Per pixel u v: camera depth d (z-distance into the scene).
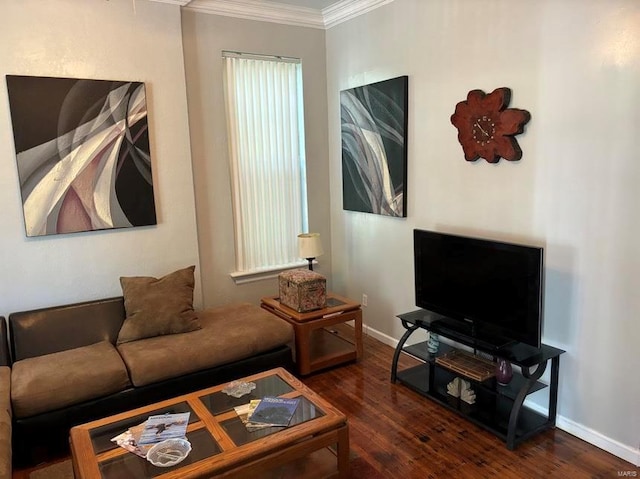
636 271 2.27
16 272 3.14
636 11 2.15
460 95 3.05
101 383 2.60
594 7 2.30
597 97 2.33
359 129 3.93
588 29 2.33
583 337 2.53
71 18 3.12
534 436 2.63
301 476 2.15
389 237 3.83
